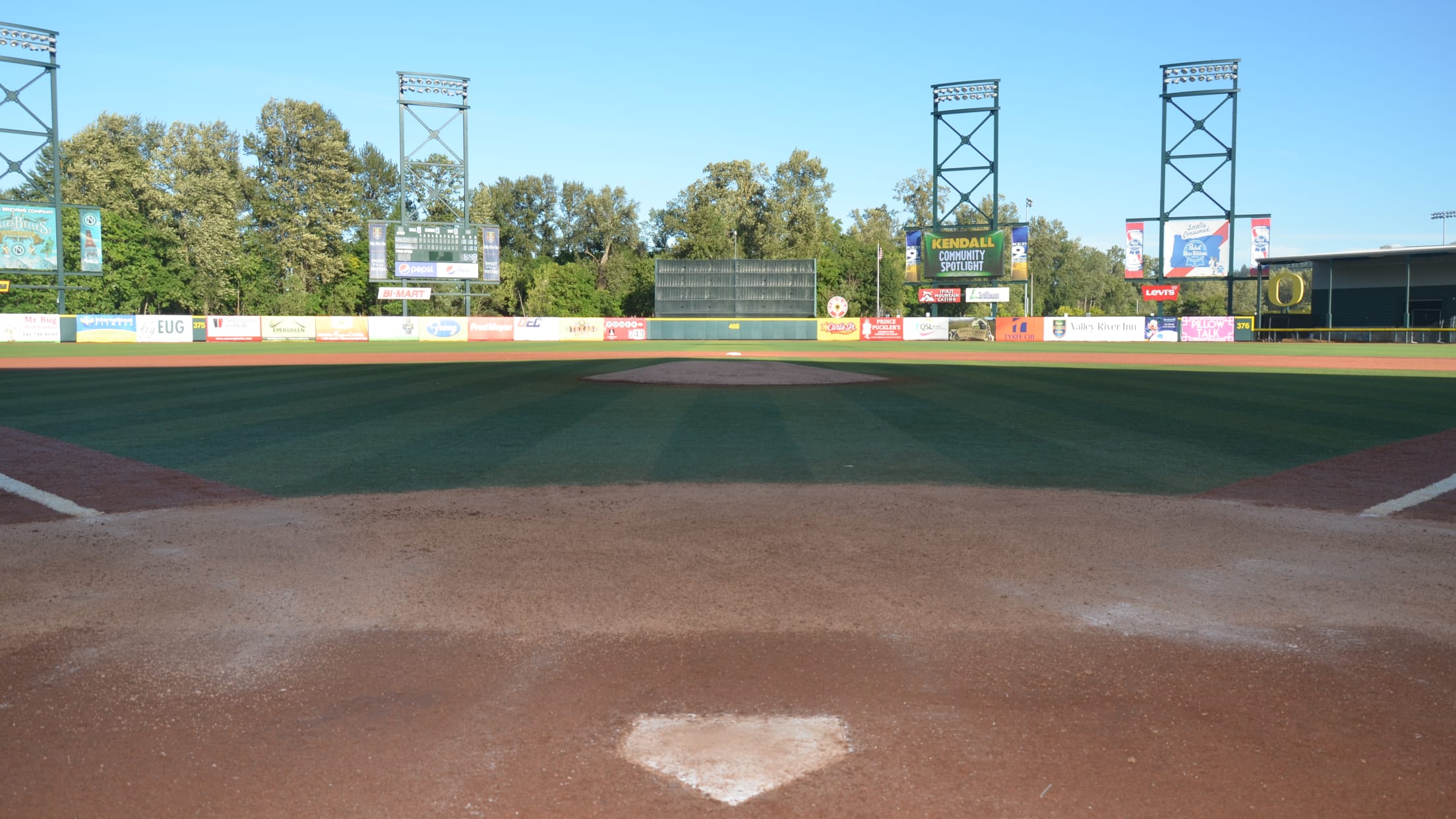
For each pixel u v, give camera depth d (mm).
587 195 87062
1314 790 2846
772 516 6621
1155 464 9008
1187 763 3016
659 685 3658
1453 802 2771
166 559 5473
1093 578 5074
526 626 4328
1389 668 3795
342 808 2758
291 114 68938
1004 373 23109
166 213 65750
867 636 4184
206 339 48625
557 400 15594
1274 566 5289
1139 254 53438
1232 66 51031
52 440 10609
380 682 3678
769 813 2734
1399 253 52688
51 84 45594
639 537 6020
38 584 4977
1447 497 7312
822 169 85438
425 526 6320
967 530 6207
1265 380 20453
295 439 10812
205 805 2777
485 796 2832
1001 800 2797
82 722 3324
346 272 72750
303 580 5039
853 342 52750
